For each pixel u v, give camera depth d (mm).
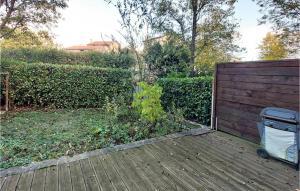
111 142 4109
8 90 6914
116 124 5188
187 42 10477
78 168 3000
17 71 7051
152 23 8148
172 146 3932
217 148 3830
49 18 11477
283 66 3521
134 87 8195
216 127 5074
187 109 6160
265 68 3846
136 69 8453
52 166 3057
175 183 2605
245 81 4285
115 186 2529
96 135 4414
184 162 3223
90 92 8125
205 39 10953
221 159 3340
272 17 10172
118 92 8516
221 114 4941
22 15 10602
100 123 5426
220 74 4961
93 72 8141
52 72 7496
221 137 4488
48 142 4008
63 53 11828
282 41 10555
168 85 7027
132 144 4020
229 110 4715
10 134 4438
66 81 7707
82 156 3432
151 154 3539
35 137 4281
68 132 4664
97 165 3105
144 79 7629
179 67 9219
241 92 4391
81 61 11984
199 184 2586
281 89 3557
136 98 5547
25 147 3707
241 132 4422
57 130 4801
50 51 11625
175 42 9930
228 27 10953
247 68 4230
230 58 11945
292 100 3373
